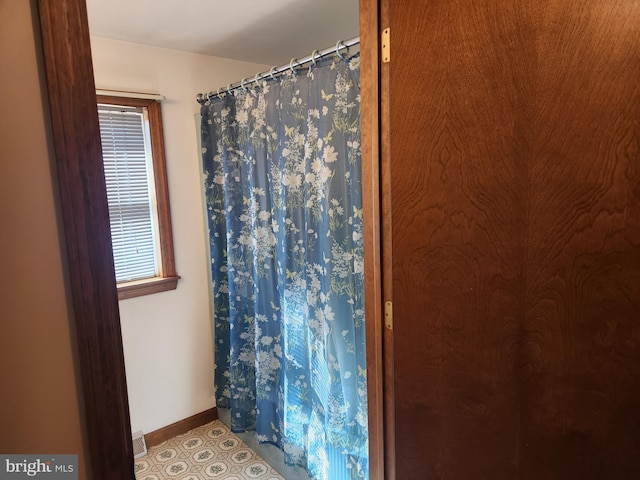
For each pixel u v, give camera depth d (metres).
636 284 0.78
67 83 0.76
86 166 0.79
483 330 0.99
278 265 2.01
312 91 1.65
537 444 0.95
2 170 0.73
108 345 0.84
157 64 2.24
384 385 1.23
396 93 1.04
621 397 0.83
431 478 1.14
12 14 0.71
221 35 2.08
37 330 0.78
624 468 0.85
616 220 0.79
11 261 0.75
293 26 1.98
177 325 2.45
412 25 0.99
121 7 1.72
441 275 1.03
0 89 0.71
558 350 0.89
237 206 2.22
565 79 0.80
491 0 0.87
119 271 2.26
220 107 2.22
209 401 2.63
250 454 2.31
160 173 2.29
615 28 0.74
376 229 1.17
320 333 1.77
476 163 0.94
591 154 0.79
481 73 0.90
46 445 0.81
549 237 0.87
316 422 1.83
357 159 1.51
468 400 1.04
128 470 0.89
